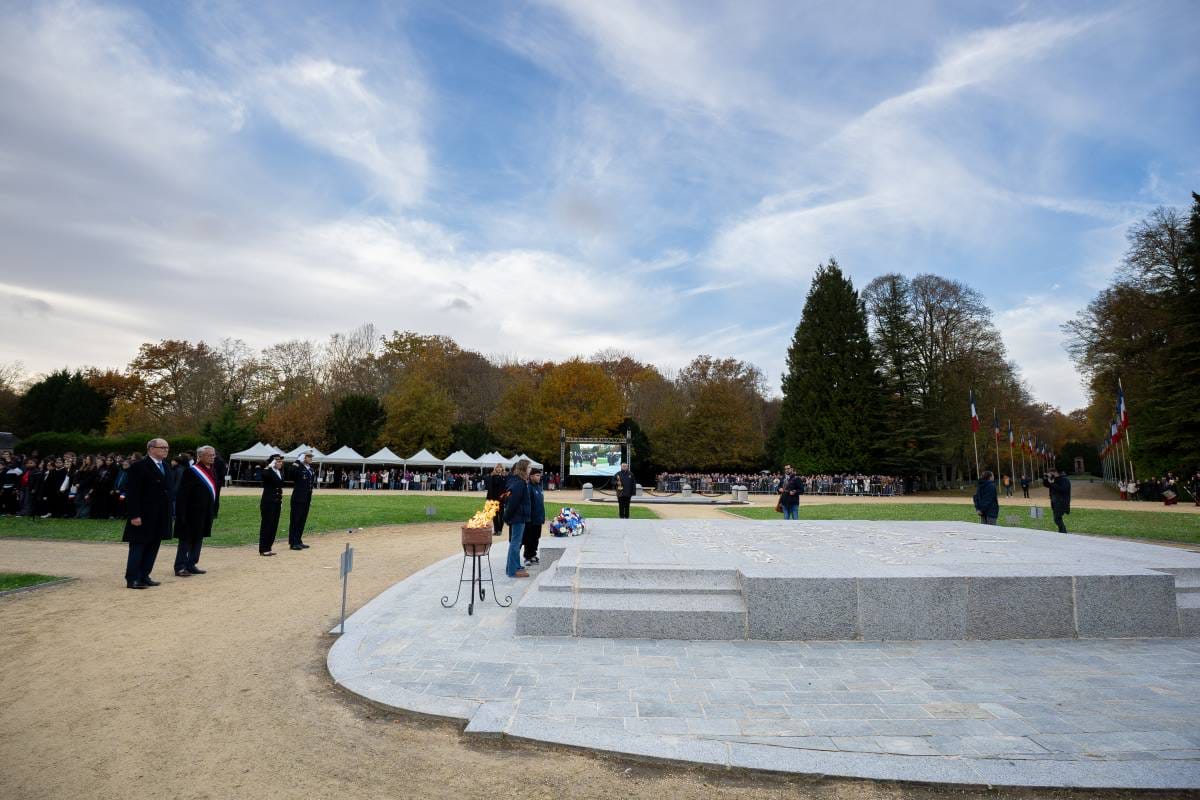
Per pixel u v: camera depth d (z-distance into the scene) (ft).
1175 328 110.63
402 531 57.36
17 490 60.70
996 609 21.75
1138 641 21.40
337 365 195.52
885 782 11.76
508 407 186.50
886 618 21.57
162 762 12.80
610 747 13.05
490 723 14.19
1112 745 13.17
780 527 43.73
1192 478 107.14
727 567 23.82
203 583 31.96
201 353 192.34
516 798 11.36
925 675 17.81
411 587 30.07
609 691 16.42
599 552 28.66
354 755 13.10
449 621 23.79
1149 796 11.32
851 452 164.35
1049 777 11.68
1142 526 61.31
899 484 153.58
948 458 160.66
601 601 22.43
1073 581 22.04
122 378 199.11
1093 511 83.25
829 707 15.37
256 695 16.66
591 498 117.50
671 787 11.73
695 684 16.99
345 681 17.16
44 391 185.98
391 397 173.17
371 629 22.56
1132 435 120.88
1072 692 16.46
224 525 56.49
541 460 177.06
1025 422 165.17
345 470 152.66
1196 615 22.11
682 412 201.77
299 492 44.45
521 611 21.79
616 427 188.44
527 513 33.24
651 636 21.50
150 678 17.95
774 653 19.92
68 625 23.63
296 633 22.84
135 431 172.55
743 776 12.14
